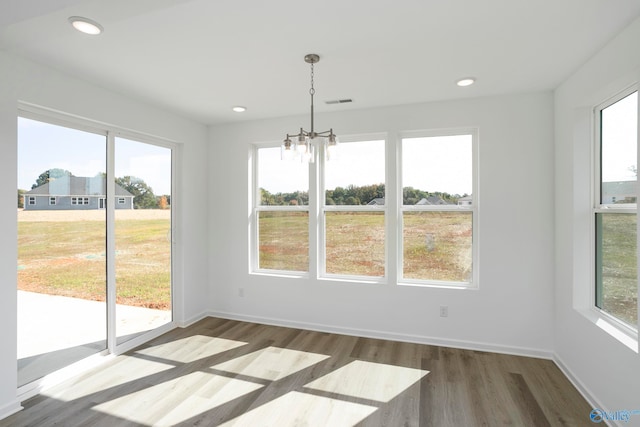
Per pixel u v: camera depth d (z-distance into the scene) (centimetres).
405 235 344
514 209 301
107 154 299
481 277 311
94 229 288
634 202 201
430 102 323
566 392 241
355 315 353
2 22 160
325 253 374
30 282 243
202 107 339
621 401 192
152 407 225
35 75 231
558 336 282
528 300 299
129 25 185
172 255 376
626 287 207
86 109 267
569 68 242
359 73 254
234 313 405
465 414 217
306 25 186
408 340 334
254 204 404
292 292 378
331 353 308
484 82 271
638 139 177
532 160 296
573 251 252
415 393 242
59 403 229
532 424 207
